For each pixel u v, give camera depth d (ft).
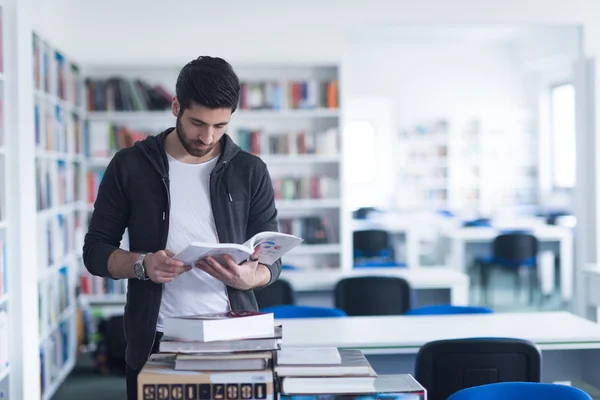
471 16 23.91
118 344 19.48
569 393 7.63
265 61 23.34
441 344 9.43
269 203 7.68
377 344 10.87
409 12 23.84
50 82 17.74
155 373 5.66
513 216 40.60
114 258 6.84
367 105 42.68
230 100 6.48
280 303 16.25
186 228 7.17
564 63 39.58
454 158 43.19
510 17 23.93
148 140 7.27
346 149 42.98
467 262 32.58
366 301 16.19
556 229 29.17
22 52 12.73
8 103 12.51
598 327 11.76
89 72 23.50
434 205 43.39
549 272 30.73
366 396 5.68
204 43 23.66
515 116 42.68
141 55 23.44
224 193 7.30
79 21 23.24
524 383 7.82
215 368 5.71
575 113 22.85
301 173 24.64
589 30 24.08
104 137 22.44
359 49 42.55
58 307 18.15
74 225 20.61
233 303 7.15
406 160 43.29
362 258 31.60
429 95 42.93
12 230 12.57
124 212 7.31
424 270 20.20
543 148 42.55
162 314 7.10
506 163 43.16
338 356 5.88
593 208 22.26
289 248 6.91
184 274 7.07
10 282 12.57
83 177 22.20
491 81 43.01
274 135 23.80
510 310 28.14
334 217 24.62
